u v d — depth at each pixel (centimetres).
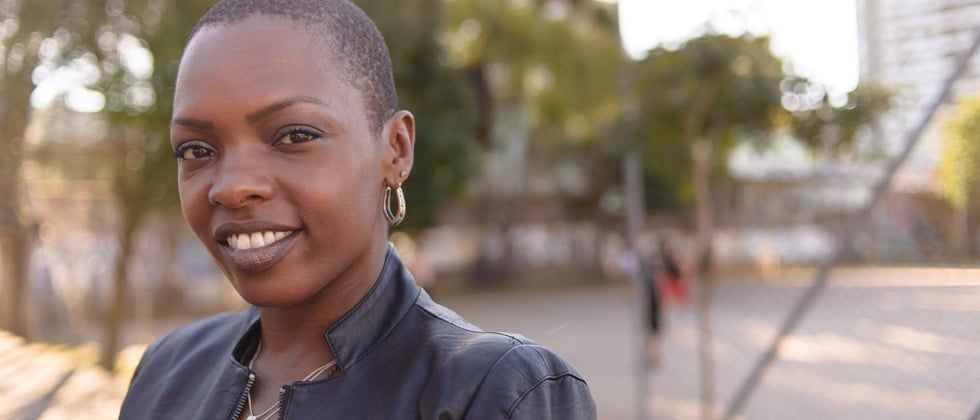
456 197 1525
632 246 501
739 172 1875
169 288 1856
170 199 852
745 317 1127
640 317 498
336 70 97
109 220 1576
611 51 1831
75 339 871
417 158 1320
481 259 2420
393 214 112
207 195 96
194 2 639
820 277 345
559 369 95
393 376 96
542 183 2459
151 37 631
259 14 96
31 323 678
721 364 797
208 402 107
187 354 123
